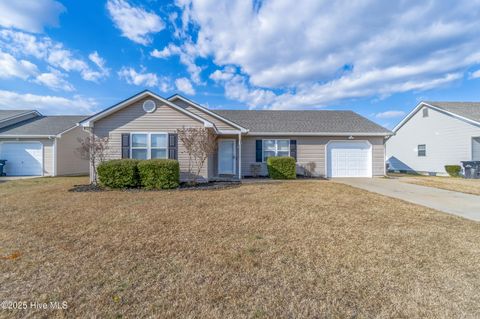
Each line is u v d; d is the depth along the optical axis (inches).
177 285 106.4
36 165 625.0
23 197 297.9
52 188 373.1
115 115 415.5
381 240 159.5
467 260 131.0
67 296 98.4
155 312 89.1
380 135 568.7
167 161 370.9
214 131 463.8
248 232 174.1
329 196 306.5
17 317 86.2
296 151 575.2
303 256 135.6
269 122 622.8
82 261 128.6
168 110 422.9
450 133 635.5
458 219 208.8
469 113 614.9
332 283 108.5
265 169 570.9
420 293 100.9
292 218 208.8
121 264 125.6
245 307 92.1
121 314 88.0
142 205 255.0
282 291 102.4
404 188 391.5
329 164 577.6
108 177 363.3
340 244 152.7
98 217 210.4
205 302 94.9
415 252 140.9
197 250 143.2
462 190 372.5
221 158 566.3
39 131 638.5
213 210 234.7
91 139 399.5
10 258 131.3
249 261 129.3
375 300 96.4
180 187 374.9
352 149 581.0
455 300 96.4
